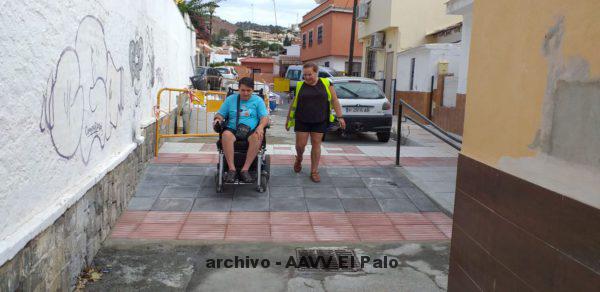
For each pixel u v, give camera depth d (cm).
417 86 1616
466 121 318
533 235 235
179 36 1336
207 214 552
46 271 311
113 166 487
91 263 419
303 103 669
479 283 293
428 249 478
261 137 600
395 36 1928
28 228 283
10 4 268
